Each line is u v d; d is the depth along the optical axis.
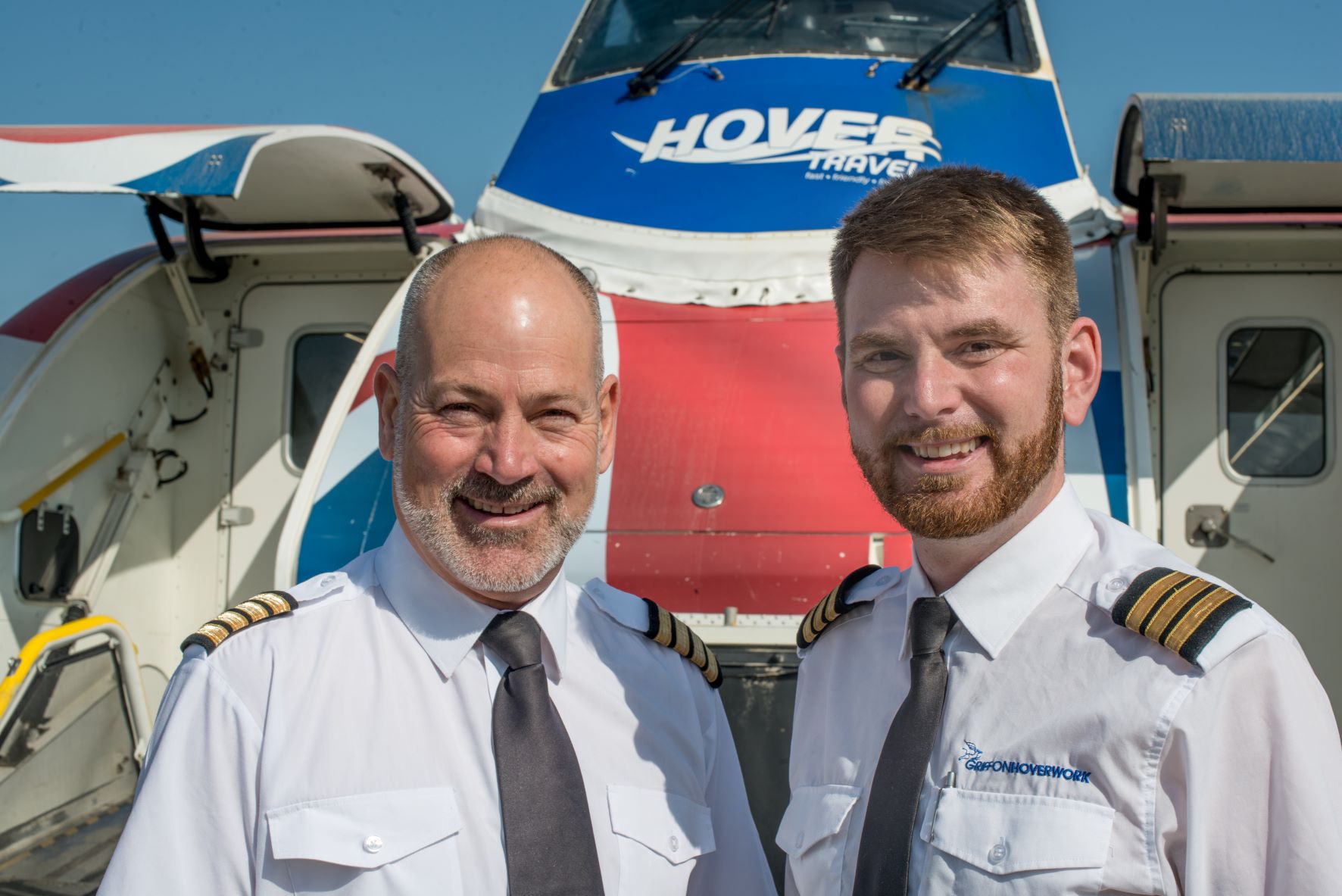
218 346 3.87
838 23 3.84
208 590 3.78
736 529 2.55
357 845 1.39
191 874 1.40
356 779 1.43
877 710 1.58
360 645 1.55
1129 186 3.24
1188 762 1.27
